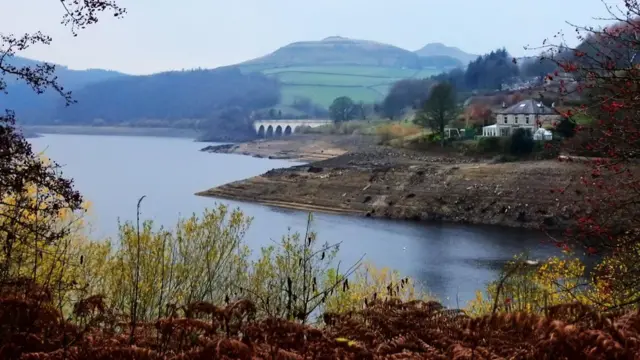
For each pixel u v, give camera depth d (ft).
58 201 30.09
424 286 131.34
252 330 21.31
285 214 247.70
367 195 268.41
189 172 409.28
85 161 478.59
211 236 46.26
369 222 230.27
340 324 23.62
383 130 540.93
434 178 266.16
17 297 21.11
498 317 21.71
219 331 21.75
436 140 390.63
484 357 19.60
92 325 22.47
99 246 47.52
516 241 186.70
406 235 199.72
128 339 21.01
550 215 214.48
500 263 154.10
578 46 33.50
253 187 303.27
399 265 153.28
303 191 288.92
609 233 33.55
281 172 327.06
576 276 48.91
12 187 28.17
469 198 242.58
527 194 230.48
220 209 50.29
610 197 34.04
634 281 32.42
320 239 187.32
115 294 35.99
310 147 574.15
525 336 20.76
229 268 45.91
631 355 17.84
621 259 33.42
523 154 297.12
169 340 20.84
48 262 32.60
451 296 122.31
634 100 30.42
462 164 289.94
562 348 18.76
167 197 282.97
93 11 30.07
